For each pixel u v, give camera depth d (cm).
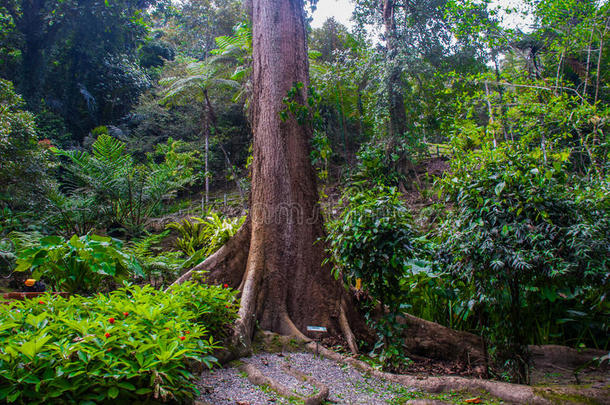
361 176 806
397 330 305
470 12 832
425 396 261
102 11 1511
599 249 240
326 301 395
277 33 457
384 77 1043
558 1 712
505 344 283
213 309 297
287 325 372
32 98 1634
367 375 300
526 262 239
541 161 282
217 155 1844
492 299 277
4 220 767
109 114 2008
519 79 722
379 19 1195
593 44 760
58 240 362
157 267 534
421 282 383
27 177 832
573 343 394
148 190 1068
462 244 265
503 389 254
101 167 1002
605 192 283
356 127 1366
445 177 290
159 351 190
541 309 381
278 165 424
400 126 1075
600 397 232
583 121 563
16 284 505
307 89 461
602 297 271
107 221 1008
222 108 1697
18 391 159
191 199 1705
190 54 2405
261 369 289
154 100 1786
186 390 204
